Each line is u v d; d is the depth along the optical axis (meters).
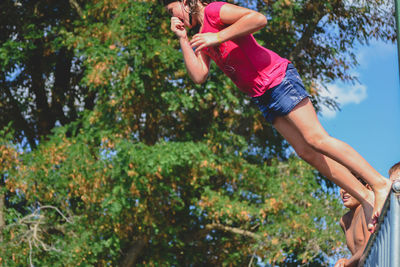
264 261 14.61
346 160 3.70
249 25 3.70
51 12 18.39
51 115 20.09
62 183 14.20
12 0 18.00
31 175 14.38
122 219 14.45
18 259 14.12
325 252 14.46
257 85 3.87
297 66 17.47
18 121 19.20
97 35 15.35
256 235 15.20
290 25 16.02
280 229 14.37
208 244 17.48
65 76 20.14
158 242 16.31
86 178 13.87
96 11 15.78
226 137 15.26
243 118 16.78
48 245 15.02
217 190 16.34
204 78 4.28
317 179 16.98
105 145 14.18
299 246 14.86
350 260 4.55
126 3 14.92
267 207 14.77
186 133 15.80
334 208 14.95
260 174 15.35
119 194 13.90
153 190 14.62
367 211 3.94
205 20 3.90
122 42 14.49
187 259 17.34
